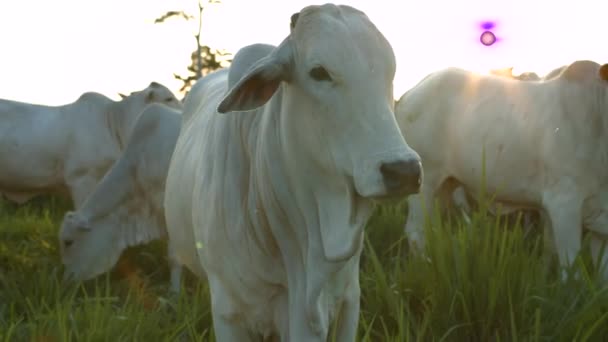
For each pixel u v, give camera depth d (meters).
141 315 3.84
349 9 2.51
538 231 6.03
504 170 5.67
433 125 6.14
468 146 5.88
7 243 6.62
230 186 2.86
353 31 2.42
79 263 6.03
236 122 2.89
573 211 5.33
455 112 6.03
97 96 9.08
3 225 7.43
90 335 3.58
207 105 3.68
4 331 4.00
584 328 3.44
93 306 4.27
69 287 5.51
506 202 5.78
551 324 3.59
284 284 2.82
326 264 2.63
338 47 2.39
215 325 2.97
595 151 5.29
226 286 2.93
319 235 2.62
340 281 2.75
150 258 6.64
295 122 2.54
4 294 5.00
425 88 6.28
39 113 8.94
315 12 2.48
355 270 2.83
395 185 2.26
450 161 6.08
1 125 8.79
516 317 3.59
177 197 3.50
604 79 5.10
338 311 2.80
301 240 2.70
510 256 3.78
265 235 2.78
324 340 2.70
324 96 2.41
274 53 2.51
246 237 2.82
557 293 3.76
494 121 5.75
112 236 6.13
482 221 4.09
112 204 6.14
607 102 5.23
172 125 6.26
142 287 5.71
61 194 9.16
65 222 6.07
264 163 2.72
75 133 8.87
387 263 5.13
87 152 8.85
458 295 3.67
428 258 3.99
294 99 2.53
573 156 5.32
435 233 3.98
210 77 4.14
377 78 2.39
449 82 6.14
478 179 5.86
